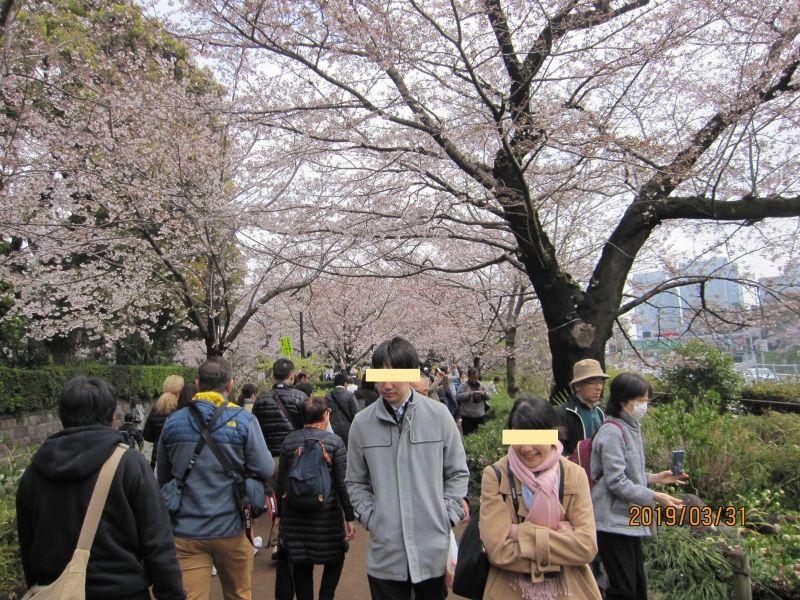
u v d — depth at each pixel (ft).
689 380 36.29
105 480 6.65
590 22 20.16
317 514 12.18
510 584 7.84
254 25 19.90
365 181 26.21
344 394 20.81
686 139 23.40
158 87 29.43
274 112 22.22
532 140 21.09
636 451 10.19
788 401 34.78
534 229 22.17
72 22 38.45
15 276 33.40
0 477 17.89
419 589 8.82
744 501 15.72
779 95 21.35
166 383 16.52
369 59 20.63
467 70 19.61
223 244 37.11
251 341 61.36
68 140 27.89
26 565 6.79
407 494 8.84
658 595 12.22
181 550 9.82
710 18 20.39
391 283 43.09
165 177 32.01
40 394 41.37
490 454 25.14
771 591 11.49
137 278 37.06
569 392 22.90
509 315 45.16
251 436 10.36
